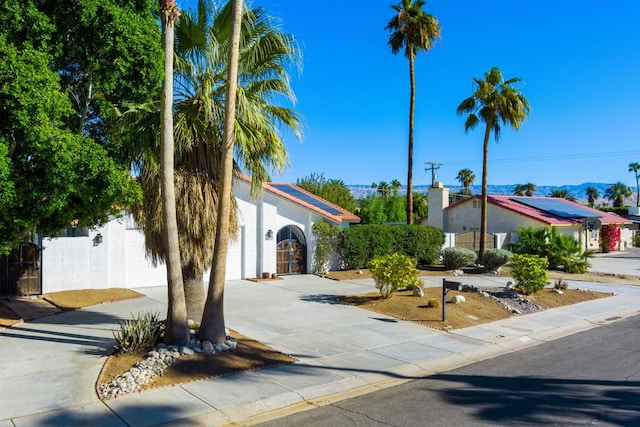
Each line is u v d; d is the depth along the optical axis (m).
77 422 6.61
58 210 9.15
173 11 9.05
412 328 12.68
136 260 17.98
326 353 10.27
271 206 21.41
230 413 7.12
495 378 8.99
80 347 9.98
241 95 9.93
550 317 14.72
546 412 7.27
